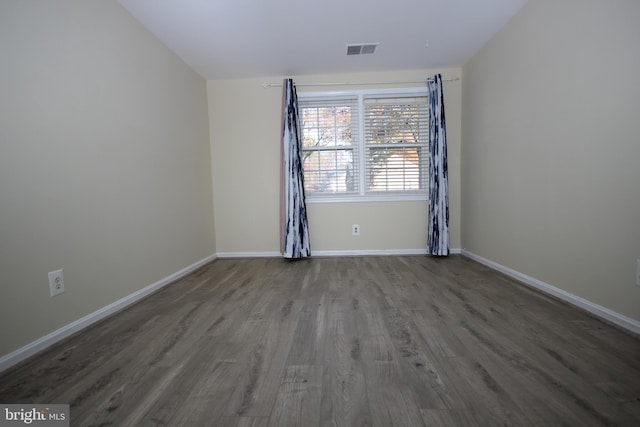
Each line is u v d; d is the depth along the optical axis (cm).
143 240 225
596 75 165
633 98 146
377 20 236
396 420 96
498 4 220
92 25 181
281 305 202
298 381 118
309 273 281
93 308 178
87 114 176
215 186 355
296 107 335
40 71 148
